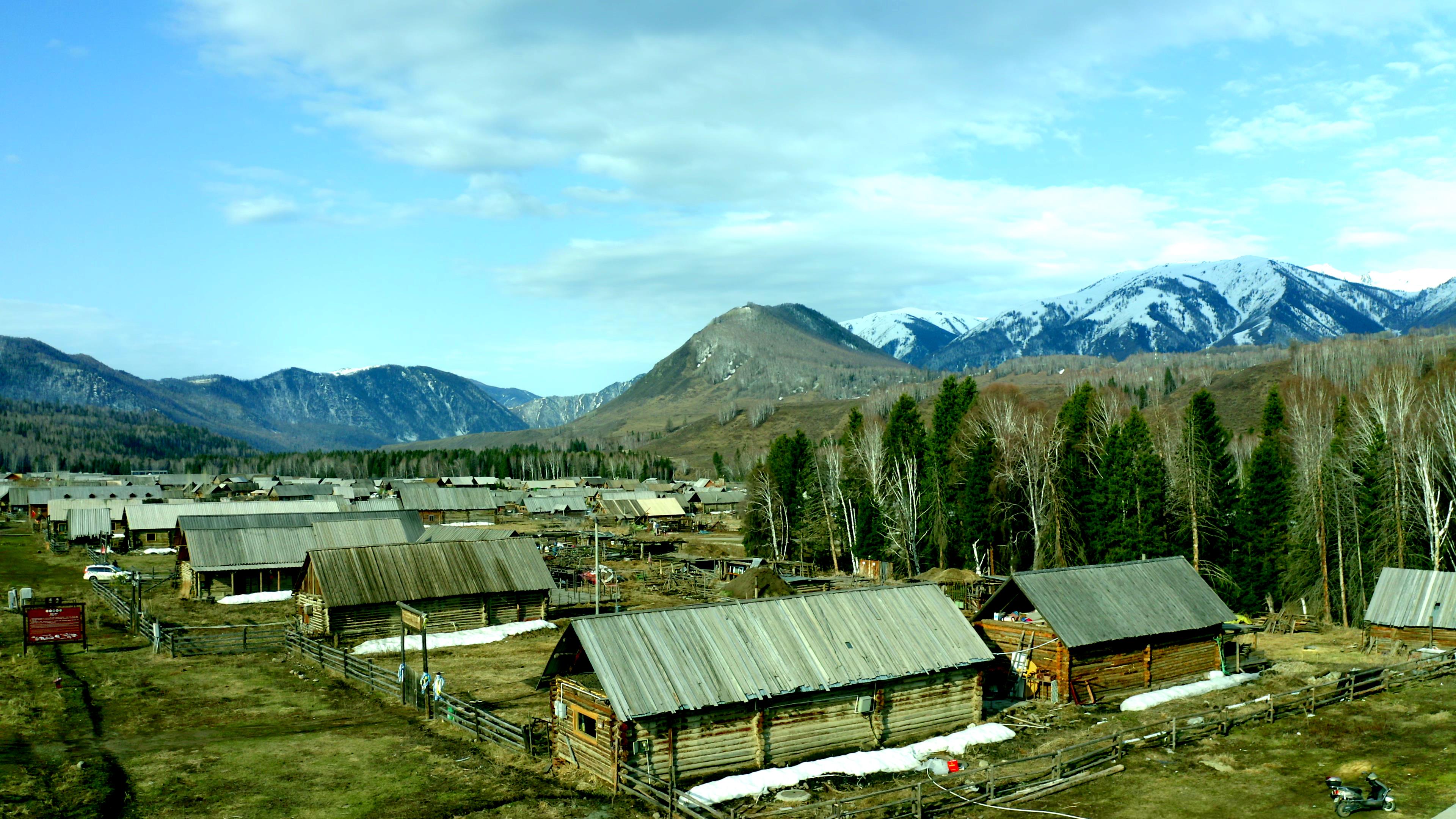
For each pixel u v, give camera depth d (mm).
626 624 32312
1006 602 45250
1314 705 38562
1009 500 86312
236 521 88000
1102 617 42594
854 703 34500
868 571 95250
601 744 30578
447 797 29312
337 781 30688
